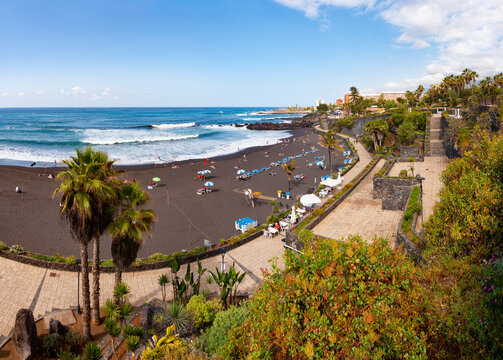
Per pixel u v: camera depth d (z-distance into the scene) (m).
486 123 35.81
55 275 23.09
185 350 12.02
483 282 8.01
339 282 6.46
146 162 70.44
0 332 16.94
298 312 6.37
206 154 83.75
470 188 12.11
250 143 106.75
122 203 16.95
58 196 43.53
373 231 26.02
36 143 89.50
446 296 7.93
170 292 21.66
